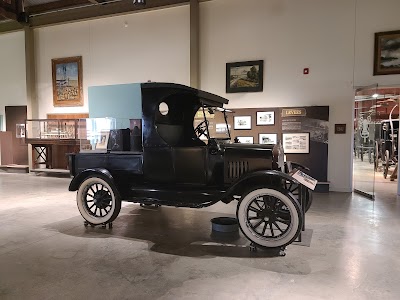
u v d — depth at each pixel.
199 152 3.72
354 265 2.92
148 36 7.98
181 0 7.45
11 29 9.41
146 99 3.81
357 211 4.90
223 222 4.07
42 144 8.91
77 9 8.49
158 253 3.23
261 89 6.99
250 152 3.63
